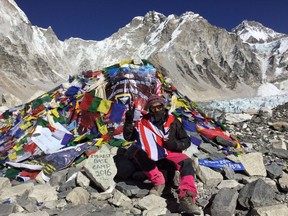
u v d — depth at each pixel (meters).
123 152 3.22
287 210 2.27
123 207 2.49
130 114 2.66
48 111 4.13
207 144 3.89
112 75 4.33
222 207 2.35
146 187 2.77
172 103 4.35
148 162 2.60
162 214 2.34
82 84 4.66
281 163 3.72
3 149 4.00
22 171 3.18
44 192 2.66
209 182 2.89
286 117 6.77
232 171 3.06
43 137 3.74
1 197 2.63
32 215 2.27
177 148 2.51
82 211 2.36
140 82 4.23
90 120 4.04
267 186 2.51
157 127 2.61
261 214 2.23
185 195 2.30
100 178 2.70
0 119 6.23
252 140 4.84
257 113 7.45
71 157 3.31
